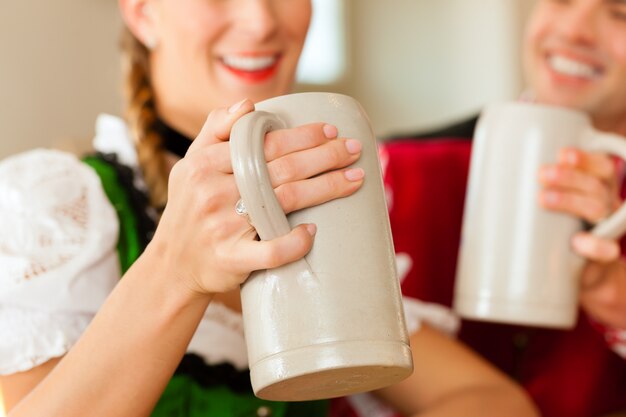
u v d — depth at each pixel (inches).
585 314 57.1
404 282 58.5
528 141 41.5
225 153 27.5
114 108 85.2
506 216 41.9
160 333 30.1
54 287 36.0
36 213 37.4
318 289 26.5
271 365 27.0
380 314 26.8
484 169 42.8
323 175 26.8
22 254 36.3
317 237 26.7
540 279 41.4
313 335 26.5
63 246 37.0
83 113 83.1
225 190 27.3
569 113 41.6
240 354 41.4
